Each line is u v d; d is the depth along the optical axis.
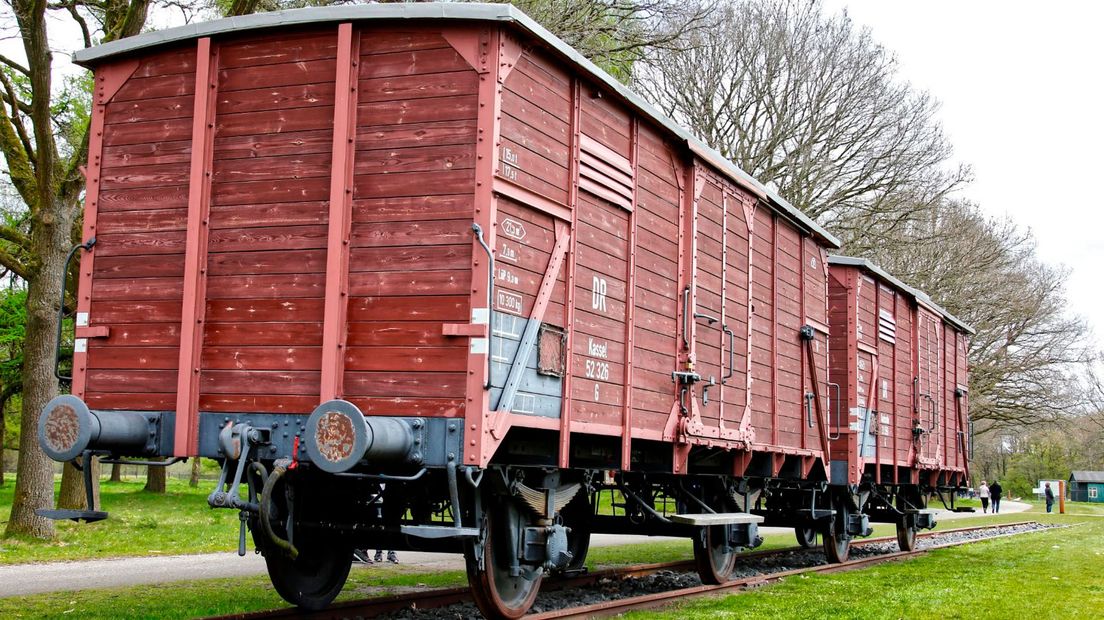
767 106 29.92
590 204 8.05
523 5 18.84
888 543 19.39
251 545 15.12
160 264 7.27
